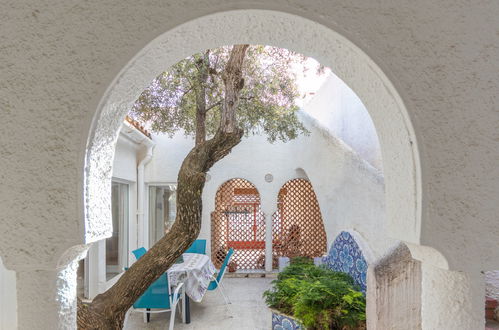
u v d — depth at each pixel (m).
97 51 1.40
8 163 1.39
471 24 1.44
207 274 7.60
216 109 6.76
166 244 3.02
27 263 1.39
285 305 5.57
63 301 1.50
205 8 1.40
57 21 1.40
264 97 7.04
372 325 3.17
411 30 1.43
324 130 8.48
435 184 1.43
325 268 6.77
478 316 1.45
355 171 6.69
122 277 2.80
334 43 1.54
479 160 1.44
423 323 1.65
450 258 1.43
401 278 3.11
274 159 10.95
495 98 1.44
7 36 1.40
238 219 11.52
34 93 1.40
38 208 1.39
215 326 6.55
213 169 10.89
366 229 6.14
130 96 1.65
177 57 1.68
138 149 9.83
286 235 11.35
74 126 1.40
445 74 1.44
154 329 6.37
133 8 1.39
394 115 1.54
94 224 1.52
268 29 1.58
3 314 2.66
